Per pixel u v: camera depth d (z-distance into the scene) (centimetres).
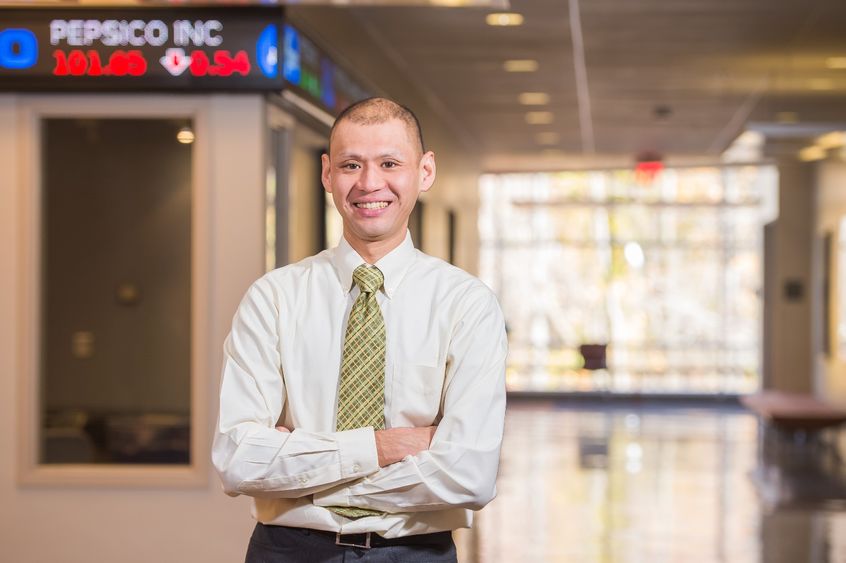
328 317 292
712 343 2228
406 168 286
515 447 1370
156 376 668
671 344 2233
